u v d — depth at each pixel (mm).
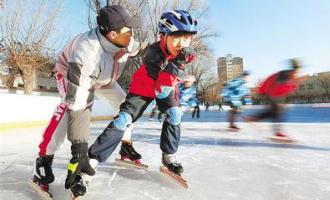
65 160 2791
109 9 1691
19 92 19734
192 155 2957
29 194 1850
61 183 2020
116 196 1753
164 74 2012
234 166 2469
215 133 5059
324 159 2762
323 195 1748
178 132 2062
